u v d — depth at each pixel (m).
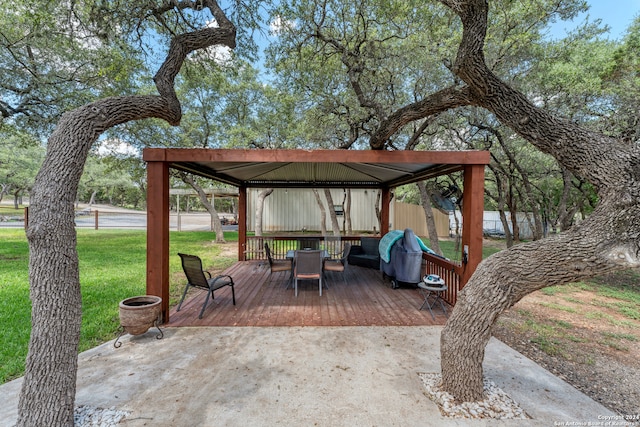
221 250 9.98
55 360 1.74
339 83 6.93
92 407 2.11
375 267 6.77
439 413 2.09
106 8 3.98
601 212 1.72
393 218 12.95
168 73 3.00
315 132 7.87
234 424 1.97
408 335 3.37
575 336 3.55
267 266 7.22
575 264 1.77
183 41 3.21
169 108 2.82
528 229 15.39
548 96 6.24
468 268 3.79
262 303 4.48
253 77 10.43
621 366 2.87
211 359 2.81
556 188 11.12
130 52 4.97
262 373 2.58
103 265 7.09
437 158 3.63
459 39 5.32
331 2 5.61
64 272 1.78
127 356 2.87
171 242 11.88
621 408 2.22
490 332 2.16
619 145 1.76
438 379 2.50
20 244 9.66
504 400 2.23
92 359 2.80
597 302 5.00
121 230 15.24
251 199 15.51
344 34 5.82
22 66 6.28
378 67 6.20
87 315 3.97
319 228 15.23
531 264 1.93
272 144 10.52
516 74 5.86
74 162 1.89
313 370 2.63
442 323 3.71
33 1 4.12
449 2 2.31
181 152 3.47
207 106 10.66
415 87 6.15
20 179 20.11
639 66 5.42
